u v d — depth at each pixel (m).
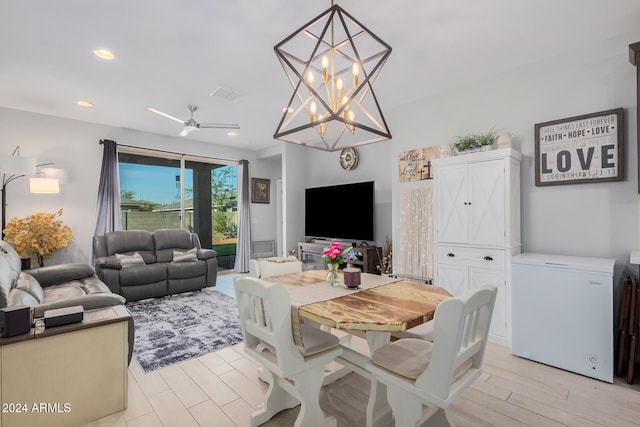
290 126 5.05
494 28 2.39
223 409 1.94
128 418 1.86
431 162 3.31
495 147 2.95
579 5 2.12
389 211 5.17
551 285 2.44
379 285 2.16
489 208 2.87
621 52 2.50
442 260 3.20
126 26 2.35
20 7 2.10
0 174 4.11
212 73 3.14
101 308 2.19
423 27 2.37
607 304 2.20
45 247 4.09
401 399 1.44
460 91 3.42
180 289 4.62
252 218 6.93
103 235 4.61
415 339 1.79
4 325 1.62
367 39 2.52
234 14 2.21
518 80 3.01
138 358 2.62
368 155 5.50
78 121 4.68
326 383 2.21
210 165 6.43
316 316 1.53
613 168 2.52
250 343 1.81
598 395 2.05
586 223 2.66
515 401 1.99
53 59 2.85
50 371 1.72
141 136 5.31
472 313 1.36
